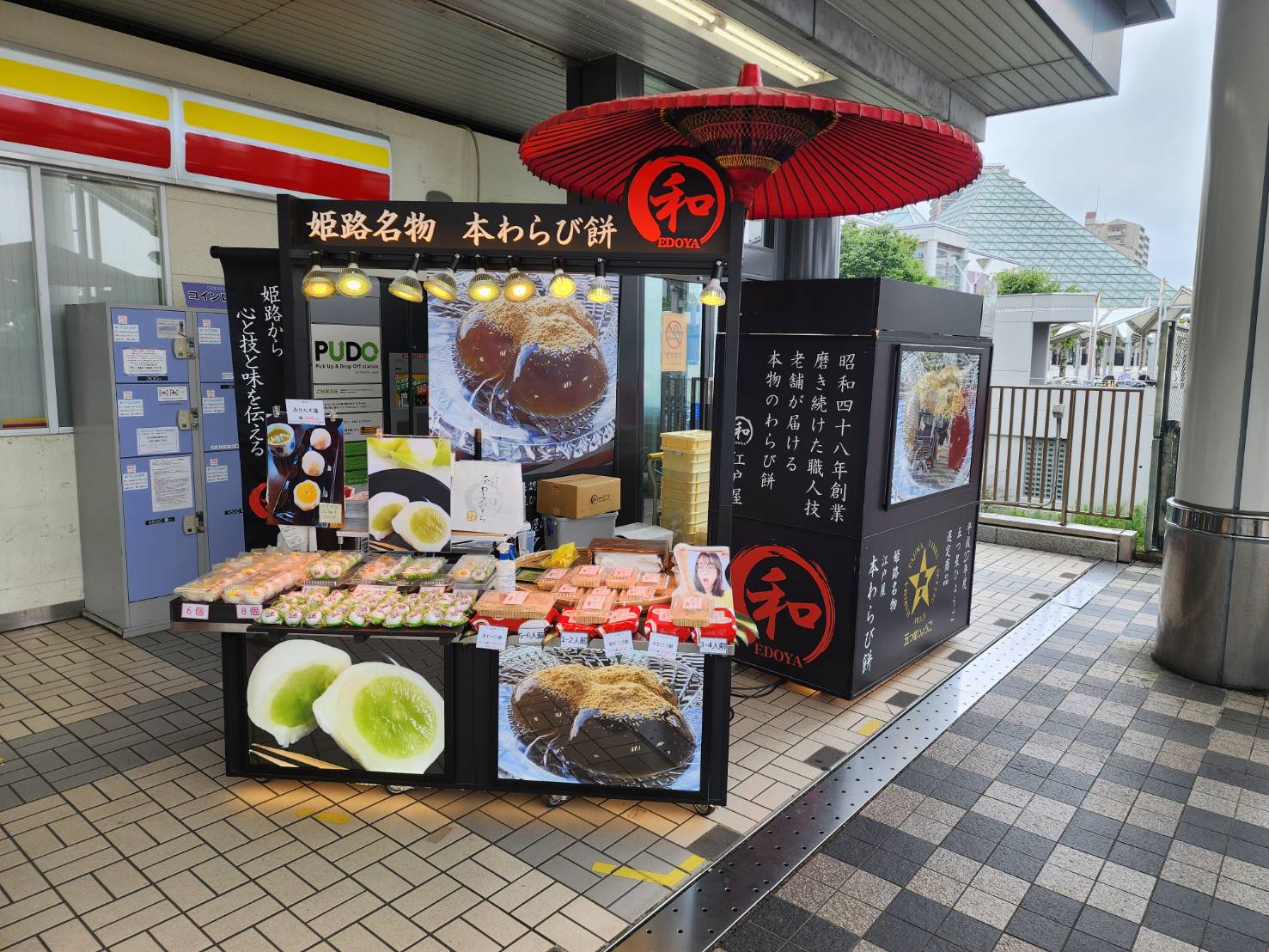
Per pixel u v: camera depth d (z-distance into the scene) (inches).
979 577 269.9
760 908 104.1
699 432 234.4
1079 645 205.6
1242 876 113.0
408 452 138.9
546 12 188.2
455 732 125.5
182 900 102.7
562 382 218.5
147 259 217.3
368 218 134.0
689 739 123.5
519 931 98.0
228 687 128.0
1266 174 167.0
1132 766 143.9
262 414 190.1
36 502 204.2
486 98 265.0
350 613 122.8
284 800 126.8
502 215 130.6
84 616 213.8
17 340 198.8
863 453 157.0
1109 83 269.6
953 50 238.1
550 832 119.3
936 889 108.7
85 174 203.3
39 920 98.8
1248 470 173.9
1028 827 124.2
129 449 194.4
